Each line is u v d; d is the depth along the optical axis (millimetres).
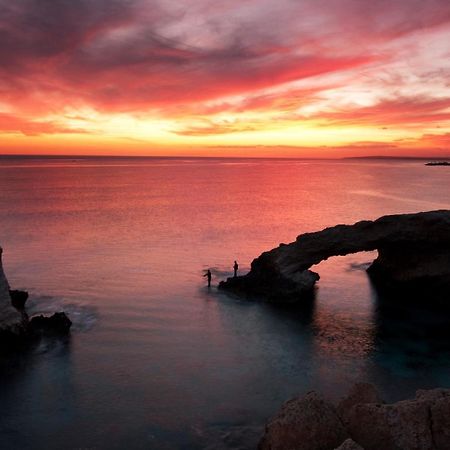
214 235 77750
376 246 44281
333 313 40500
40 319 35562
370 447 17234
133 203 124875
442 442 17078
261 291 44156
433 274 43562
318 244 44375
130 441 22234
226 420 24047
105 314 38844
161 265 56219
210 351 32250
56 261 57625
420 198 141000
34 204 118500
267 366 30188
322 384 27953
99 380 27891
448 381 28391
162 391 26766
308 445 16969
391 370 29828
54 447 21734
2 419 23797
